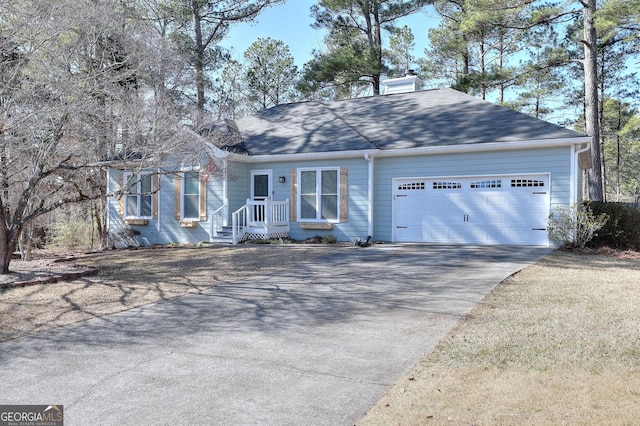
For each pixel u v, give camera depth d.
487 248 12.70
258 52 33.34
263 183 16.64
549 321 5.59
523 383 3.82
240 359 4.68
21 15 8.71
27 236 14.33
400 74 28.55
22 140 9.20
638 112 29.45
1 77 8.83
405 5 26.56
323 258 11.46
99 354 4.91
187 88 21.28
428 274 8.98
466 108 15.77
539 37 26.75
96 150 10.70
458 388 3.78
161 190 17.31
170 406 3.67
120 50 11.84
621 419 3.18
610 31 19.75
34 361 4.73
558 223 12.59
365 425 3.26
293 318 6.18
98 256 13.26
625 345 4.69
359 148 14.84
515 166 13.34
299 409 3.56
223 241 15.78
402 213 14.80
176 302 7.23
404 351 4.77
